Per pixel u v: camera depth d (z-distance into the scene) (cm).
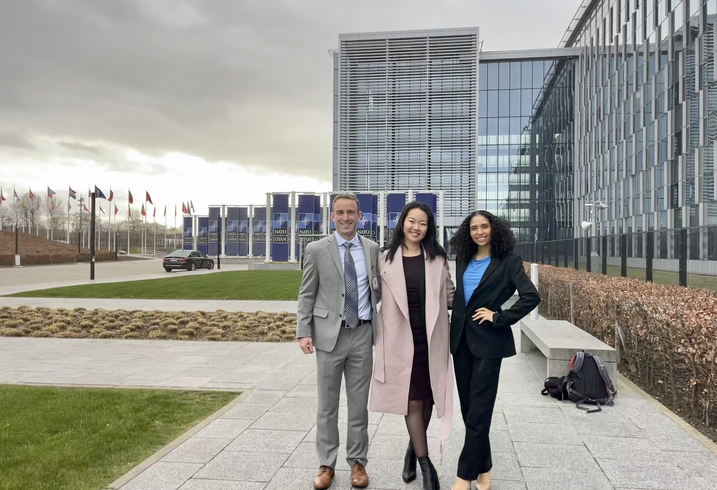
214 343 820
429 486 293
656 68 2675
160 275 2723
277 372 611
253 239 5022
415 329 306
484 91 4800
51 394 509
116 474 324
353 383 314
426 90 4462
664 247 812
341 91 4550
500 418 434
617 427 407
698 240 676
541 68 4719
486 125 4797
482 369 291
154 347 784
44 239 6762
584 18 4188
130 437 388
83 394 509
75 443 374
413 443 305
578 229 4428
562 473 322
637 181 2978
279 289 1739
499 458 347
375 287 317
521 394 511
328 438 313
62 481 312
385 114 4494
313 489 303
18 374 607
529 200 4706
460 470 290
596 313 727
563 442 376
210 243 5209
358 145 4538
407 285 308
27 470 327
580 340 559
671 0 2505
